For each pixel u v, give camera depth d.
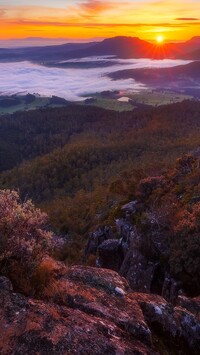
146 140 162.25
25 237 4.48
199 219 11.66
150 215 14.20
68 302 4.23
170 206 14.72
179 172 21.50
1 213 4.54
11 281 4.11
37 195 112.81
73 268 5.23
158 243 12.67
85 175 123.25
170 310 5.05
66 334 3.46
